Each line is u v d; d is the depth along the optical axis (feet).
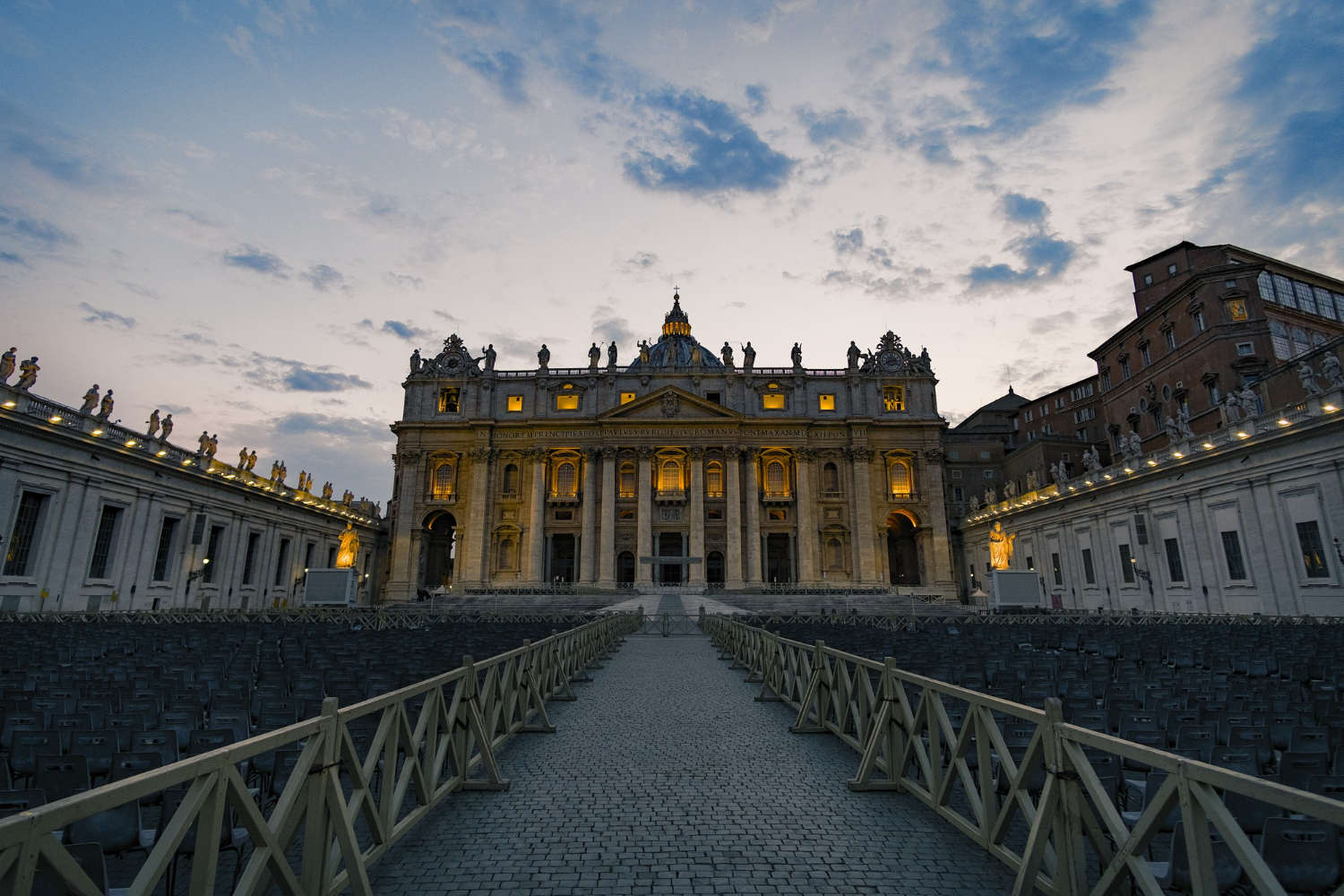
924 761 25.89
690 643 94.63
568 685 49.44
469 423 241.55
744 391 250.98
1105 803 15.28
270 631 77.56
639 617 123.95
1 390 108.06
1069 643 74.08
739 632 70.95
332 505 231.91
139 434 138.21
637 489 237.86
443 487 245.86
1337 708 29.48
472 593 219.00
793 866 20.39
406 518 240.12
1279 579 112.37
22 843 9.15
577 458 244.63
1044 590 194.70
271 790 23.75
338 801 17.07
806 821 24.14
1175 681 39.11
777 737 36.78
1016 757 26.96
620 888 18.99
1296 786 20.21
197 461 157.99
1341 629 78.69
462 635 71.51
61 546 119.85
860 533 235.81
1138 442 154.71
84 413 125.29
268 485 190.90
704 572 226.99
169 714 28.58
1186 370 179.52
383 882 19.27
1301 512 108.78
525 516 238.68
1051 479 241.14
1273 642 64.18
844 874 19.90
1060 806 16.92
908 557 258.16
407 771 22.54
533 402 249.96
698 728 39.11
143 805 22.82
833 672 37.76
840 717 35.55
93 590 126.93
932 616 132.98
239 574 177.17
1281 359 167.84
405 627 96.37
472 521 235.81
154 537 143.84
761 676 58.13
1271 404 152.46
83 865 12.80
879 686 29.30
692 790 27.58
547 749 34.30
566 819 24.31
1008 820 20.06
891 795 27.02
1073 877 16.19
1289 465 110.73
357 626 97.91
